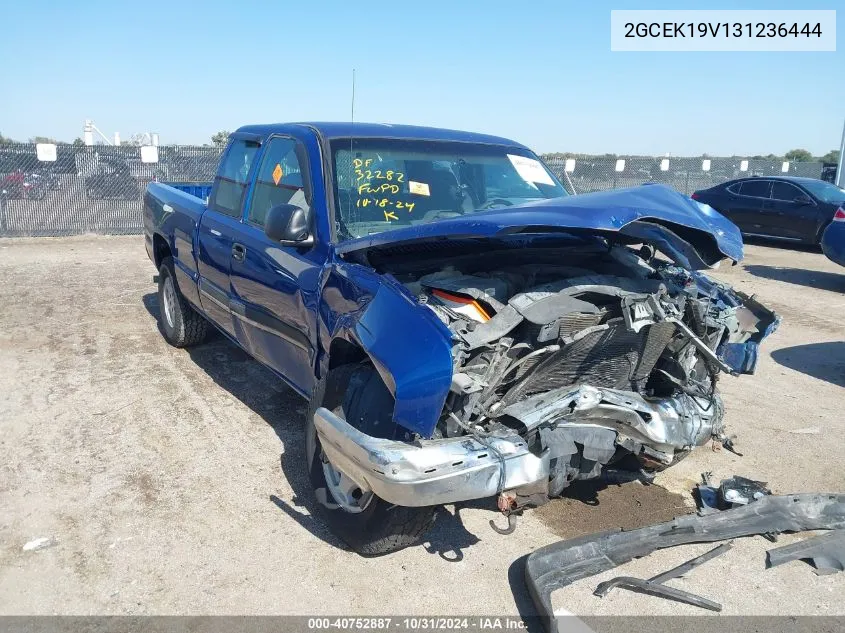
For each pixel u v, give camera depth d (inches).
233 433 180.9
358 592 120.5
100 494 149.3
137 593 118.3
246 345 186.1
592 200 117.1
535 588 114.5
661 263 151.7
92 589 119.0
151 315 297.4
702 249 127.3
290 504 148.0
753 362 148.4
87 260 431.5
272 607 116.0
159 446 172.6
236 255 177.3
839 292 385.4
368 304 122.9
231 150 206.7
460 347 108.7
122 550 130.0
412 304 116.2
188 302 236.5
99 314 296.8
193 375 223.0
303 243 146.3
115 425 183.9
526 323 116.6
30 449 169.2
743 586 124.5
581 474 123.3
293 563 128.0
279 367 167.5
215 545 132.6
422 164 167.8
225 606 115.8
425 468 101.7
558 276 132.3
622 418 122.4
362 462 105.1
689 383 142.3
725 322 145.6
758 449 182.1
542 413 112.9
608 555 127.9
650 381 147.6
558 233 135.8
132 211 564.4
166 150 574.9
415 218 155.6
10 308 303.7
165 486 153.5
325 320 136.5
